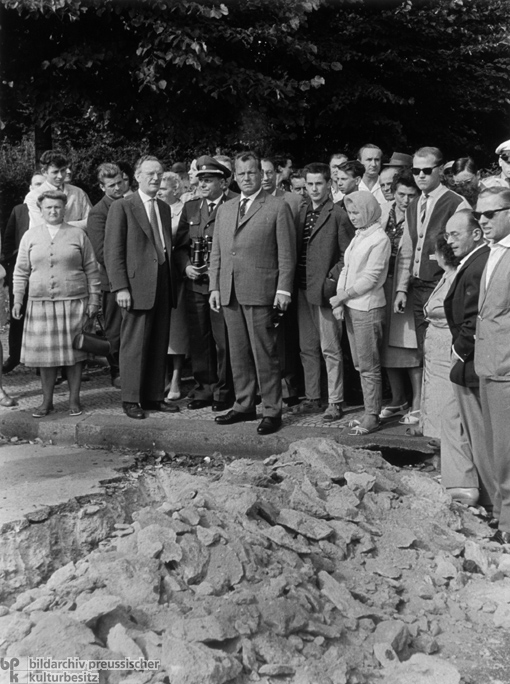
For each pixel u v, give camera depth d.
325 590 4.01
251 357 6.89
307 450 5.30
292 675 3.44
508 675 3.69
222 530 4.10
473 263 5.17
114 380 8.45
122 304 7.07
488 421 5.05
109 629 3.52
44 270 7.05
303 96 13.50
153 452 6.68
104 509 5.11
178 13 11.38
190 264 7.46
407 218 6.55
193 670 3.26
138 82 11.99
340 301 6.45
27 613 3.74
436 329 5.71
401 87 15.15
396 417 6.92
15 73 11.85
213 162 7.37
